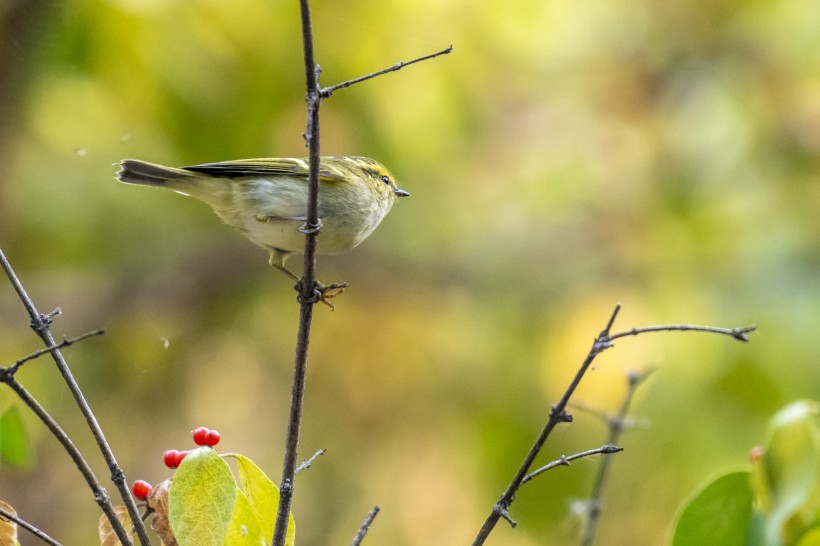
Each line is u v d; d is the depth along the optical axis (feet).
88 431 44.37
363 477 46.55
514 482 17.48
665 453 42.16
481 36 44.60
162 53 39.55
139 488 18.43
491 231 49.47
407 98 42.55
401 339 48.11
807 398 41.60
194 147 41.65
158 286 47.75
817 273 44.11
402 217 49.70
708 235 46.47
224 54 40.50
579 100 49.21
